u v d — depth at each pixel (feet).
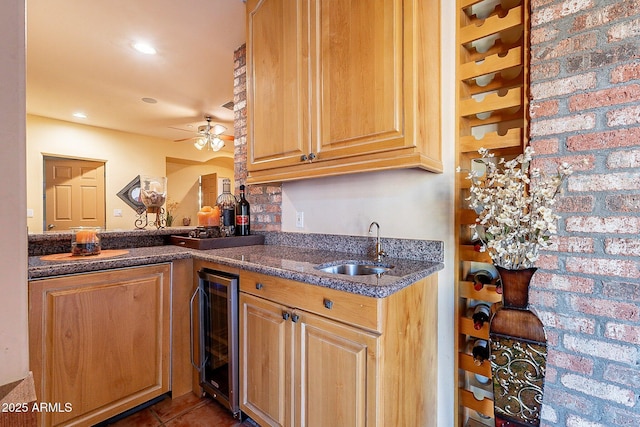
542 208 3.11
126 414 5.49
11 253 1.17
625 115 3.27
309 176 5.09
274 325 4.54
